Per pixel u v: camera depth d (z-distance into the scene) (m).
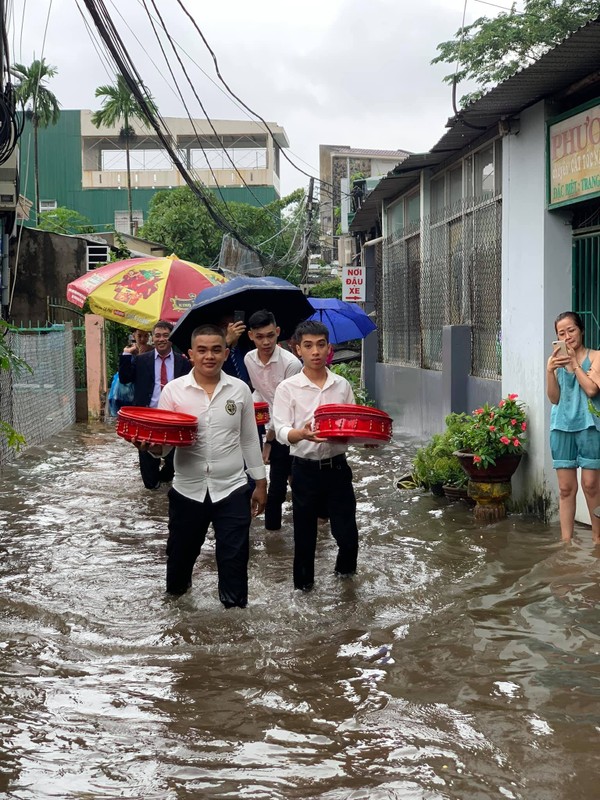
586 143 7.37
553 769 3.63
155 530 8.30
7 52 9.62
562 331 6.86
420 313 13.60
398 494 9.78
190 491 5.79
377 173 43.53
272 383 7.91
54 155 53.66
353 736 3.99
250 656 5.02
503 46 20.05
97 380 19.20
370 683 4.59
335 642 5.21
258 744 3.93
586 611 5.53
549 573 6.39
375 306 17.72
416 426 13.91
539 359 8.23
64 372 17.44
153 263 10.66
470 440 8.23
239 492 5.81
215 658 5.00
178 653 5.08
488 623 5.42
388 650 5.05
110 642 5.27
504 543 7.39
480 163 10.75
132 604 5.97
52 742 3.98
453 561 6.91
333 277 40.47
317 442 5.85
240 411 5.86
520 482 8.60
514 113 8.68
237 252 33.72
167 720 4.20
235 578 5.78
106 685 4.63
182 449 5.80
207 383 5.81
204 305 7.12
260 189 54.94
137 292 10.12
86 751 3.89
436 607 5.79
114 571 6.85
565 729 3.98
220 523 5.80
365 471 11.48
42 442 14.76
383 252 16.50
